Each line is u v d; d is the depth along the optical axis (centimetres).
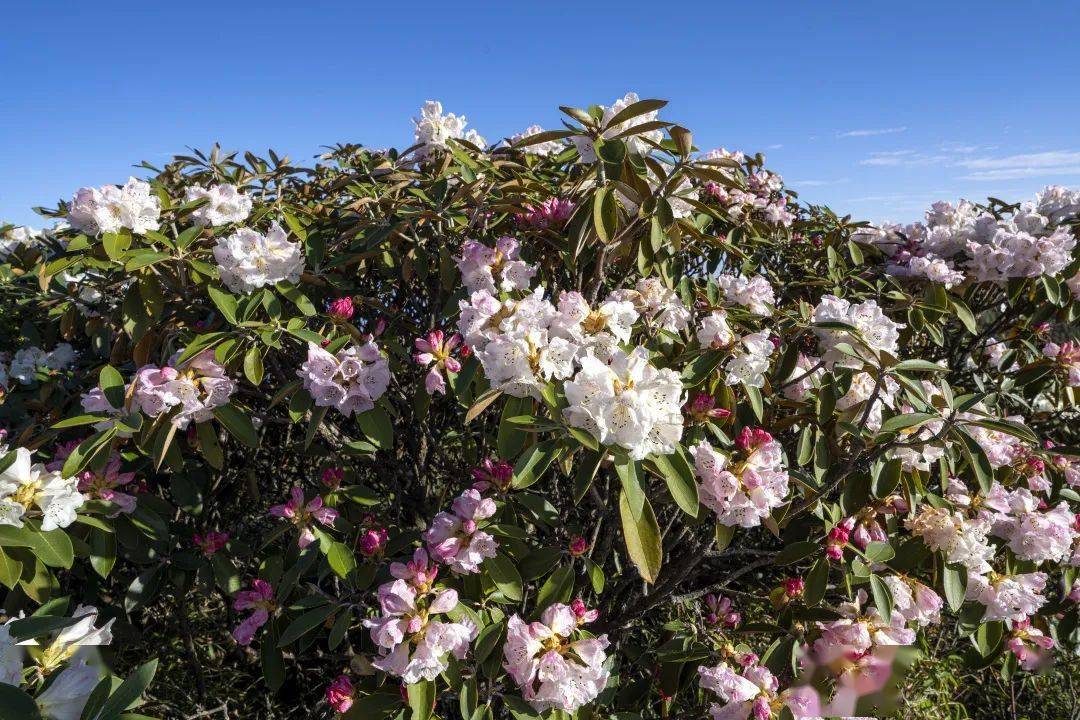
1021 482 262
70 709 127
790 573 289
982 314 400
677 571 236
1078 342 356
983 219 334
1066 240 311
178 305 236
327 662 291
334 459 245
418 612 173
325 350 200
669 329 235
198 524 264
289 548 223
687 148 213
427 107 316
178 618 280
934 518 216
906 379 197
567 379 178
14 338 291
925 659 296
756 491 181
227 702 282
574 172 287
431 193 260
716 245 257
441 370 206
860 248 358
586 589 265
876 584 201
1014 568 246
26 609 203
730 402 212
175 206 244
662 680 227
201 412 199
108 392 190
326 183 309
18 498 173
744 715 194
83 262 216
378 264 270
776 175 412
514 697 182
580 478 164
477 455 268
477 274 223
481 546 186
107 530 196
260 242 210
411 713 178
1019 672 311
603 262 232
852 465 206
